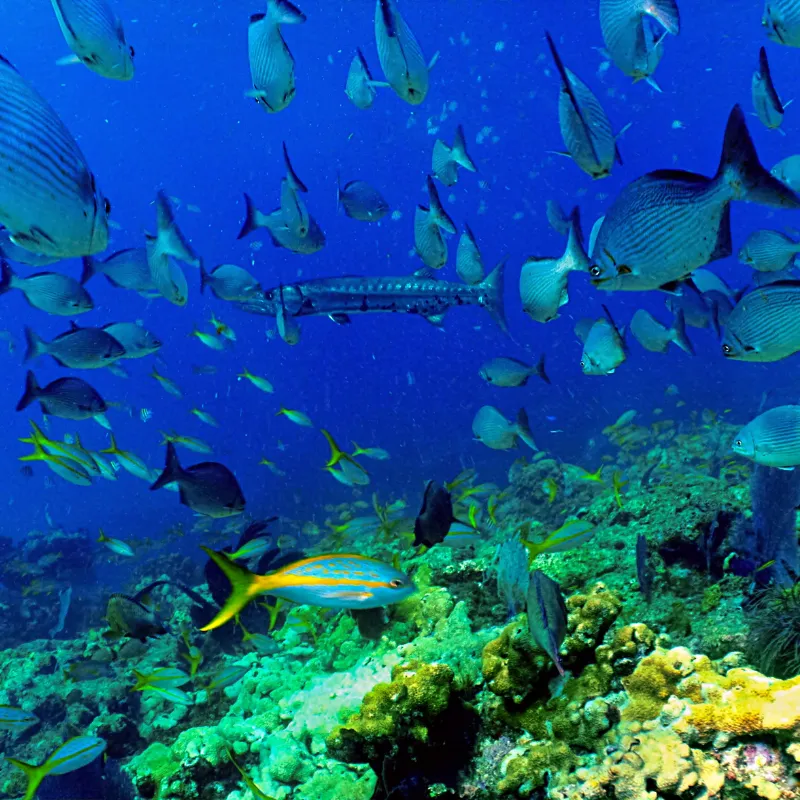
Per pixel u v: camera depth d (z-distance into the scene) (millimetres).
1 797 7488
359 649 6465
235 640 8758
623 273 2992
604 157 3633
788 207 2535
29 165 2150
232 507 6012
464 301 8445
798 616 4082
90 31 3697
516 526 9445
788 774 3021
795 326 3740
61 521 36500
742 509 5969
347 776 4668
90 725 7820
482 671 4180
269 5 4875
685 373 35875
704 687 3410
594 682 3789
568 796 3420
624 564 6004
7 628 14922
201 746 5340
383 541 9102
